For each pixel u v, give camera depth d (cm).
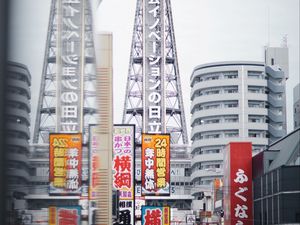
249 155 7394
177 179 12088
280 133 12725
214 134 12700
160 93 12106
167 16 12344
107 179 3534
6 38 788
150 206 5903
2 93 783
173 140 12169
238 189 7369
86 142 1136
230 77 12769
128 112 12056
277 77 12775
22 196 848
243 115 12625
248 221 7294
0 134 782
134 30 12156
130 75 12112
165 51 12162
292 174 6400
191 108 13400
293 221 6322
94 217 1175
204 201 10169
